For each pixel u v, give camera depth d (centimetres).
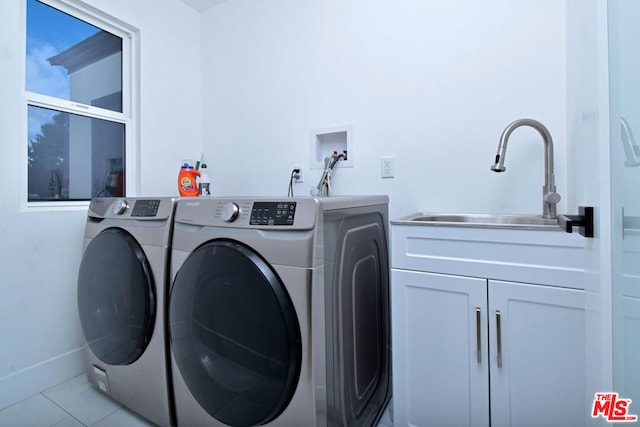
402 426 111
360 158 172
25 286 145
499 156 118
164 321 115
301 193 193
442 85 152
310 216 87
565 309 88
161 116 208
